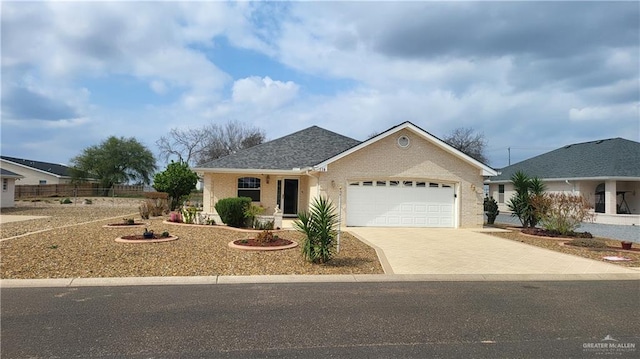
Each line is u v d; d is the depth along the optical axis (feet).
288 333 16.22
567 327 17.37
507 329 17.02
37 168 177.78
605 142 87.97
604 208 78.18
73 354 13.97
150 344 14.92
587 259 34.78
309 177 65.77
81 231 44.47
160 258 30.83
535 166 95.50
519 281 26.84
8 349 14.33
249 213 51.21
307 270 28.53
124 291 22.70
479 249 39.06
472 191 59.00
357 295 22.38
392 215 57.93
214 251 33.86
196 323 17.30
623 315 19.19
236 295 22.06
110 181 175.94
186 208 64.75
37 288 23.17
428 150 58.44
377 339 15.70
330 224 31.45
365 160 57.47
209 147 181.06
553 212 52.13
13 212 80.64
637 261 34.04
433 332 16.55
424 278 27.14
